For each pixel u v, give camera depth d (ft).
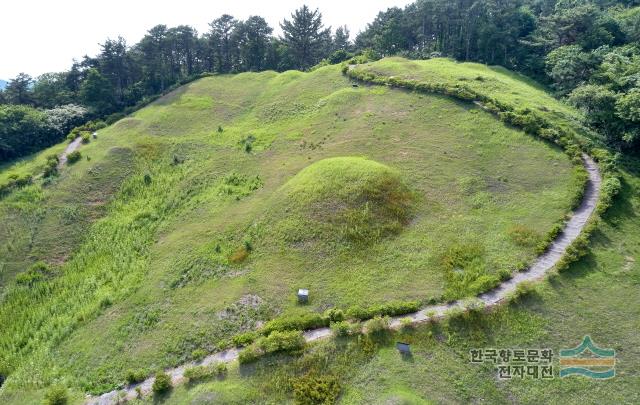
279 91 263.49
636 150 157.38
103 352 112.88
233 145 212.02
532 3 366.84
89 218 174.60
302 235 133.49
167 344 110.32
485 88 212.23
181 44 335.47
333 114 214.07
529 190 143.84
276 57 341.00
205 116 248.11
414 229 132.57
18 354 121.19
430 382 90.68
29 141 239.50
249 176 182.91
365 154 174.19
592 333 98.27
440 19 314.96
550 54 235.61
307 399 90.22
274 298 116.47
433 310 106.01
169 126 238.89
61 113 260.42
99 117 275.39
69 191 185.78
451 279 114.42
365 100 219.00
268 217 145.07
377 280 117.08
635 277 110.01
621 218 127.13
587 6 262.88
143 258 148.66
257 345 100.17
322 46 354.33
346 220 134.00
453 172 156.87
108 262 150.92
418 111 199.41
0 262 152.25
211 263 134.51
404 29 338.95
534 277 111.14
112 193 188.44
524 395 88.79
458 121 187.21
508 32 288.10
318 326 106.01
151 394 97.55
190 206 171.73
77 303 134.82
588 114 171.01
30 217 172.04
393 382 90.94
